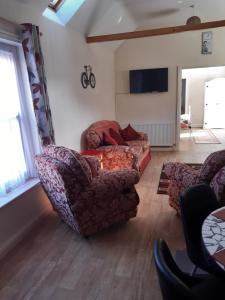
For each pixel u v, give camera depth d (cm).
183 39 539
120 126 573
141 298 174
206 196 164
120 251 227
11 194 256
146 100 588
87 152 379
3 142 255
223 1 427
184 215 153
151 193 354
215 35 523
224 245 111
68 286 188
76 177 219
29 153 295
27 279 197
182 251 222
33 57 254
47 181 241
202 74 897
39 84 263
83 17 368
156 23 527
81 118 415
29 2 265
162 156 551
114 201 249
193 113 935
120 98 602
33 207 281
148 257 217
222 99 875
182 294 82
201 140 697
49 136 284
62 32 345
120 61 581
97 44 474
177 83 563
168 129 588
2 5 230
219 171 200
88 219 236
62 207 245
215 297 118
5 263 218
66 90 361
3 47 251
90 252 227
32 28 251
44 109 272
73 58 381
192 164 483
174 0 414
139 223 274
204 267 146
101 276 197
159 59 561
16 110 273
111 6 397
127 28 510
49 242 246
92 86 457
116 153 378
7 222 240
